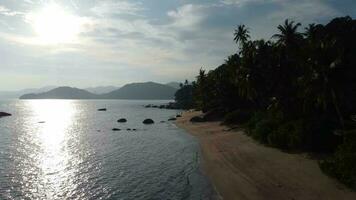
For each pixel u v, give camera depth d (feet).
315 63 143.95
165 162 151.84
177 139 228.22
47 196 105.50
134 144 208.64
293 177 110.01
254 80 238.89
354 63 151.64
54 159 162.71
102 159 161.27
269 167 124.98
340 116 138.00
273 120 174.81
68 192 109.19
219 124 273.75
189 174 128.16
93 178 125.70
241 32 325.01
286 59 215.92
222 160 145.89
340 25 202.59
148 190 109.40
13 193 108.47
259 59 239.91
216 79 351.87
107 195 105.29
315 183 101.76
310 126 137.18
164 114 525.75
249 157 143.74
